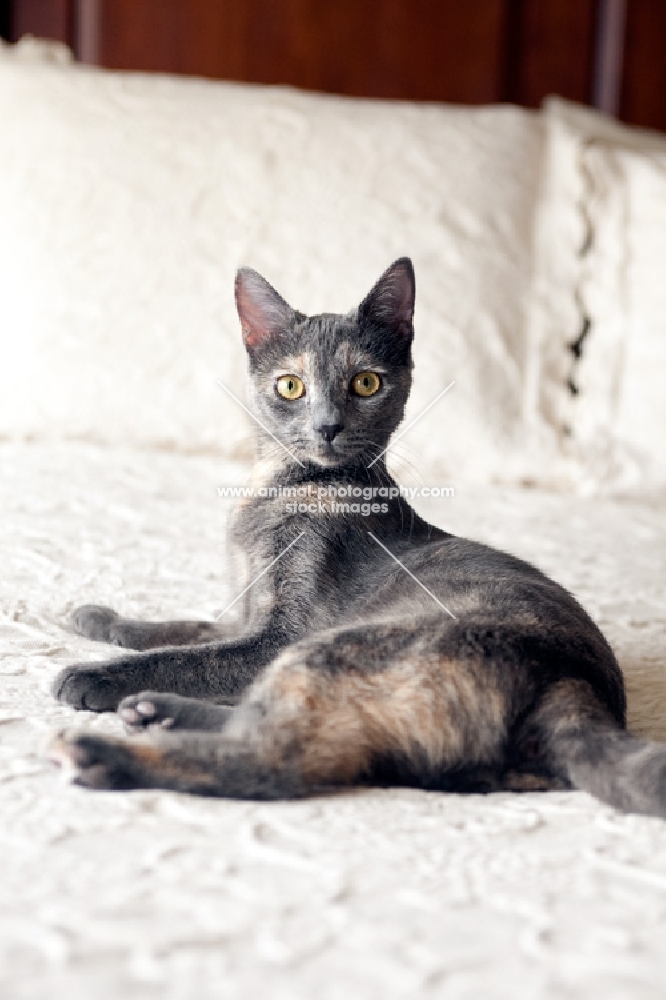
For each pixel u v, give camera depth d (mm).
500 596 1177
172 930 749
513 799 1041
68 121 2533
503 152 2670
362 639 1084
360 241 2473
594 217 2611
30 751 1068
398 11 3234
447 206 2555
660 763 971
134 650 1409
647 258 2551
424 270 2477
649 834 951
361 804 1010
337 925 770
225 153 2531
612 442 2443
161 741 1016
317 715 1038
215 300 2412
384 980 699
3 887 803
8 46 2918
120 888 809
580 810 1006
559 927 782
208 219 2467
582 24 3342
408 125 2658
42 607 1530
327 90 3230
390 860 885
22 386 2396
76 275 2418
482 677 1053
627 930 781
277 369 1447
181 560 1786
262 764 1015
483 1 3268
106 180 2480
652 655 1491
